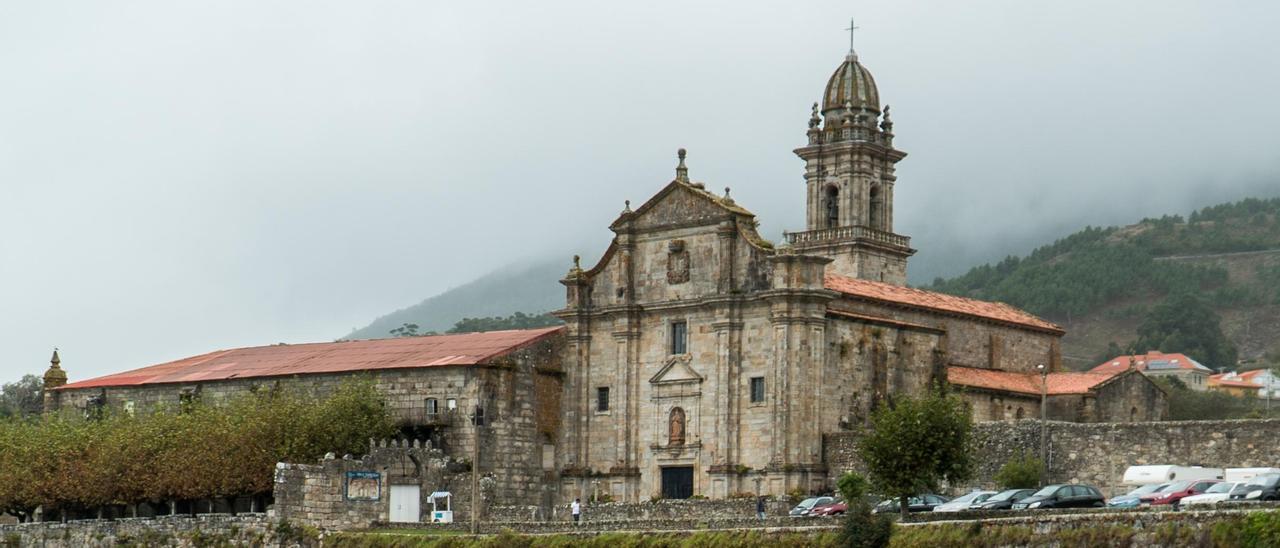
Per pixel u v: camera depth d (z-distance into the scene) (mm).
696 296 136625
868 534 87938
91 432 143500
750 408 132500
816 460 129875
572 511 123125
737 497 128625
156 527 121188
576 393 141875
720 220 135625
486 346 142125
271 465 131000
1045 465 120250
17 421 159875
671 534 97375
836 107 178625
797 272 131000
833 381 132750
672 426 137125
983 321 153125
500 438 136625
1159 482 109250
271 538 115750
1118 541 78062
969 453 107812
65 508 144375
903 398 108750
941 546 84688
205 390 153750
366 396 137000
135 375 164125
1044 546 80688
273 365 153500
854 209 175375
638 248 141125
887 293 144625
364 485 121812
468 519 126938
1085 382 153375
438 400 137500
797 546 90938
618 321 140500
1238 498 88500
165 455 135000
